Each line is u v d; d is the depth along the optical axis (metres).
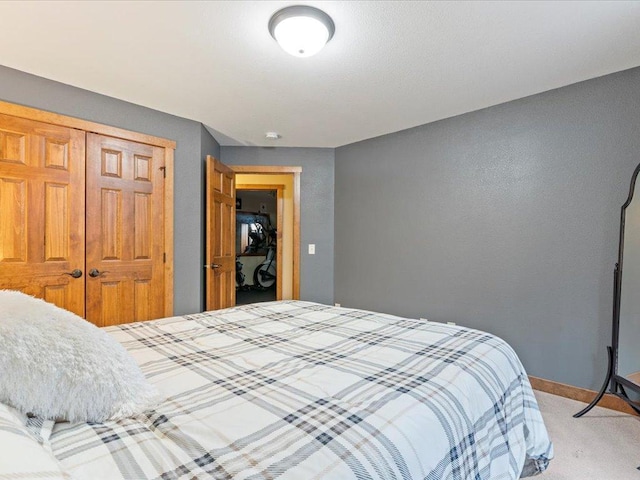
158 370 1.20
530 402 1.53
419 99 2.82
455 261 3.21
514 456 1.26
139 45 2.05
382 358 1.33
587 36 1.93
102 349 0.92
